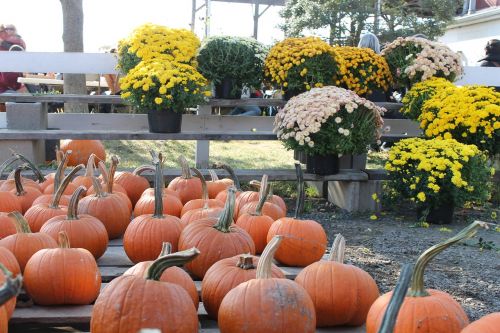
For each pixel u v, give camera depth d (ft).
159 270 6.83
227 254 9.36
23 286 8.79
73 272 8.47
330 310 8.07
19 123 21.65
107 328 6.55
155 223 10.34
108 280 10.09
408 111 22.27
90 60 23.73
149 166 15.51
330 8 48.44
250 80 22.31
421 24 49.39
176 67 20.85
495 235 17.48
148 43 21.68
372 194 20.62
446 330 6.68
